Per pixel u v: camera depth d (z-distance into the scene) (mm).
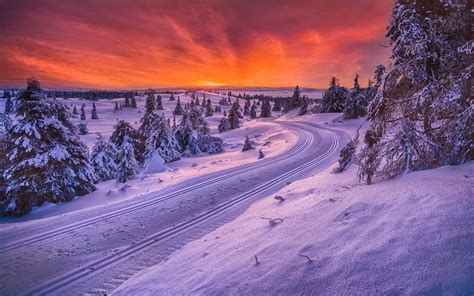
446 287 2973
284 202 9883
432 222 4254
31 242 9195
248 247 5832
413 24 8125
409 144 8023
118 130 32531
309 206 7336
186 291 4746
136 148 33000
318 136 38812
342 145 30312
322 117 61688
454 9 8156
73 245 8969
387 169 8484
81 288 6586
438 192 5316
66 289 6559
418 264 3439
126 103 155375
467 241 3590
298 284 3836
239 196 14469
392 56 9203
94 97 195250
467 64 7660
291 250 4875
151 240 9336
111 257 8148
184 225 10656
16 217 15344
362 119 48656
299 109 86375
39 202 16422
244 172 20031
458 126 7523
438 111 8109
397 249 3861
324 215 6145
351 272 3705
